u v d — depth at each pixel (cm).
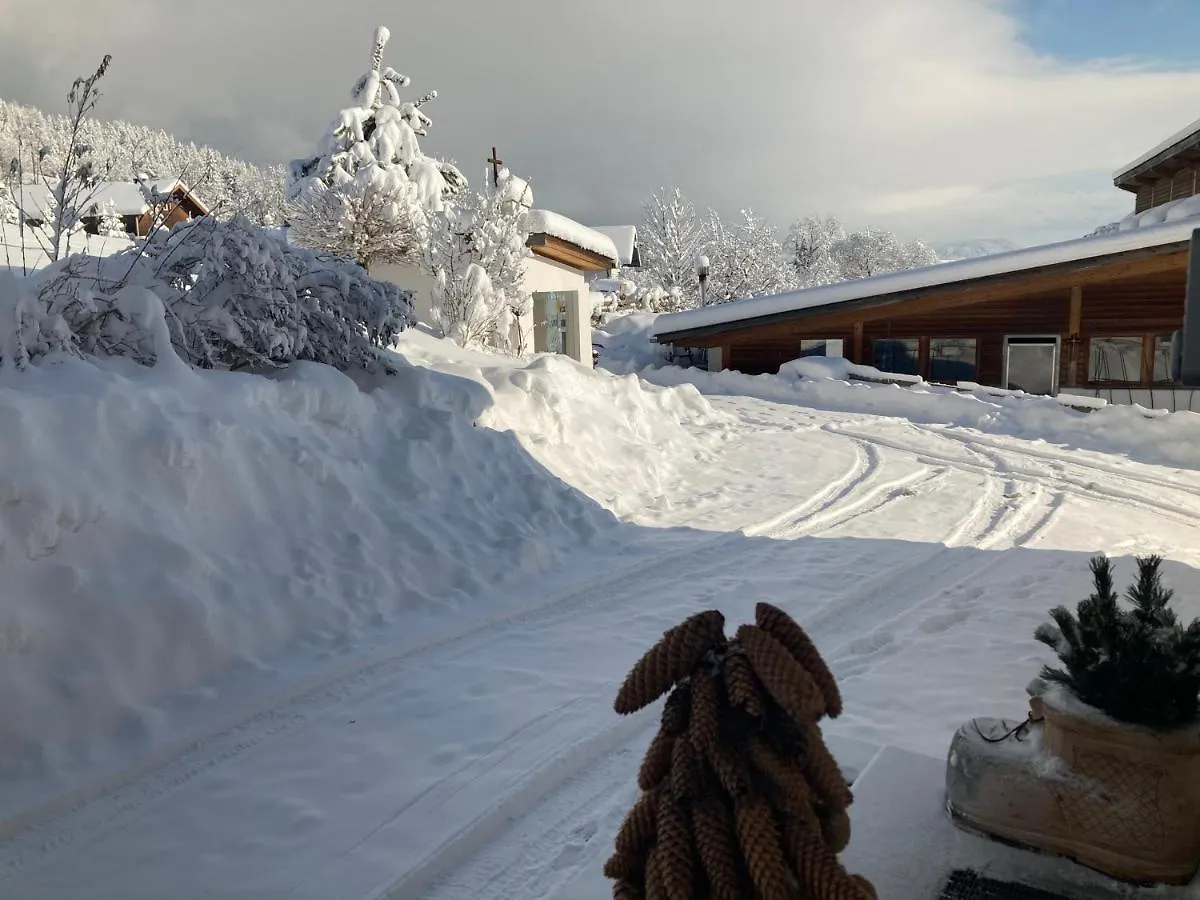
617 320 3481
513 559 738
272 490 640
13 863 347
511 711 482
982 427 1875
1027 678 528
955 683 521
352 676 529
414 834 364
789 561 810
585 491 986
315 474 675
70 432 527
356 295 861
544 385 1087
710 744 222
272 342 761
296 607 573
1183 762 267
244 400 686
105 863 347
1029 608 673
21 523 471
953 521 988
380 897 324
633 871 227
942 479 1262
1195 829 269
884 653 585
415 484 769
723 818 214
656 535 900
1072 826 281
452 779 409
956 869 285
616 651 578
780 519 983
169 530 545
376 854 351
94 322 669
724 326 2627
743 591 715
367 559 647
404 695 504
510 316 1593
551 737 450
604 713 479
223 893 328
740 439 1557
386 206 1664
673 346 2897
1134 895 270
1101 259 2128
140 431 565
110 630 474
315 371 781
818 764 228
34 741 419
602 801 398
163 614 496
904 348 2505
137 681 471
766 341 2670
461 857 356
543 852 359
